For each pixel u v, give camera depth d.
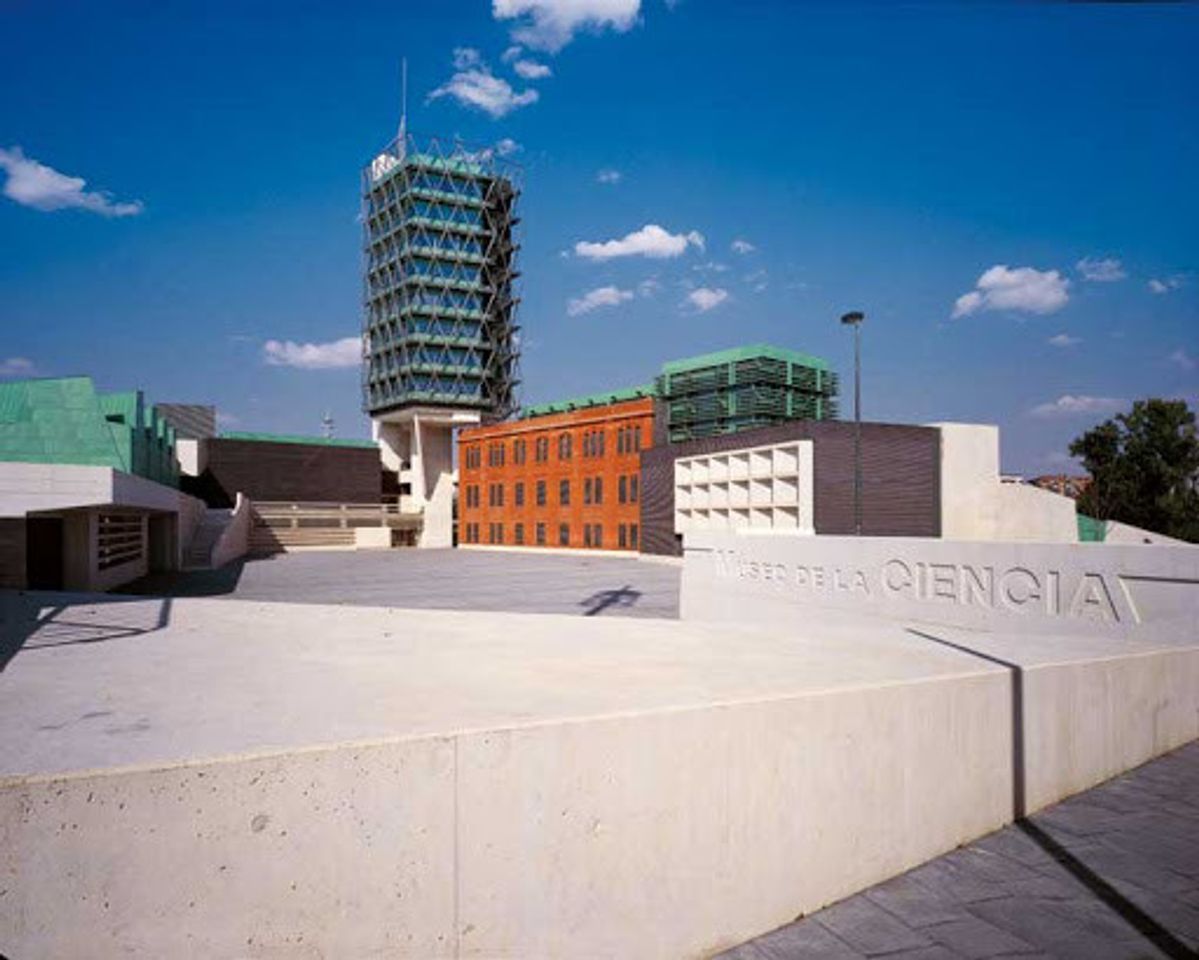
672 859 3.92
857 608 12.19
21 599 10.16
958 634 7.57
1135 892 4.59
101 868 2.80
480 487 64.00
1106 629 8.70
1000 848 5.19
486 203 70.88
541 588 28.92
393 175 69.75
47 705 3.96
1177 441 48.38
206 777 2.94
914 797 4.95
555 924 3.59
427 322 68.62
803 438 34.75
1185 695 7.34
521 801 3.52
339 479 63.34
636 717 3.82
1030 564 9.56
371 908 3.20
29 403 26.48
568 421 54.69
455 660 5.55
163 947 2.88
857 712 4.66
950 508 36.91
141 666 5.25
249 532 56.28
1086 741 6.19
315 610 9.02
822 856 4.50
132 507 25.05
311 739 3.24
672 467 44.53
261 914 3.02
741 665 5.41
